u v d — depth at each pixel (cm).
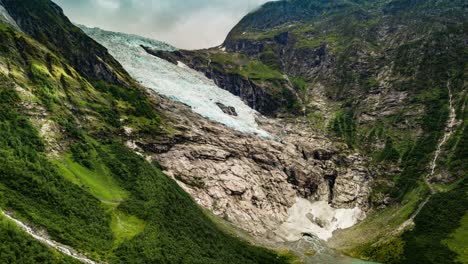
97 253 10806
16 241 8875
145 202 15275
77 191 13188
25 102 16450
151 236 13125
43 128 15975
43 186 11812
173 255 12825
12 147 13062
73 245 10438
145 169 17738
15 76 17525
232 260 15200
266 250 18225
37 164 12850
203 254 14262
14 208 10394
